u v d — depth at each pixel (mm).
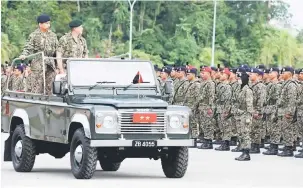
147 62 25875
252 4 94312
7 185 23344
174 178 25547
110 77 25375
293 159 33438
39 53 26094
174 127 24141
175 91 38875
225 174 27141
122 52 90250
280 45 93812
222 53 91875
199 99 38125
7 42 86625
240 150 34750
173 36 92438
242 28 93562
